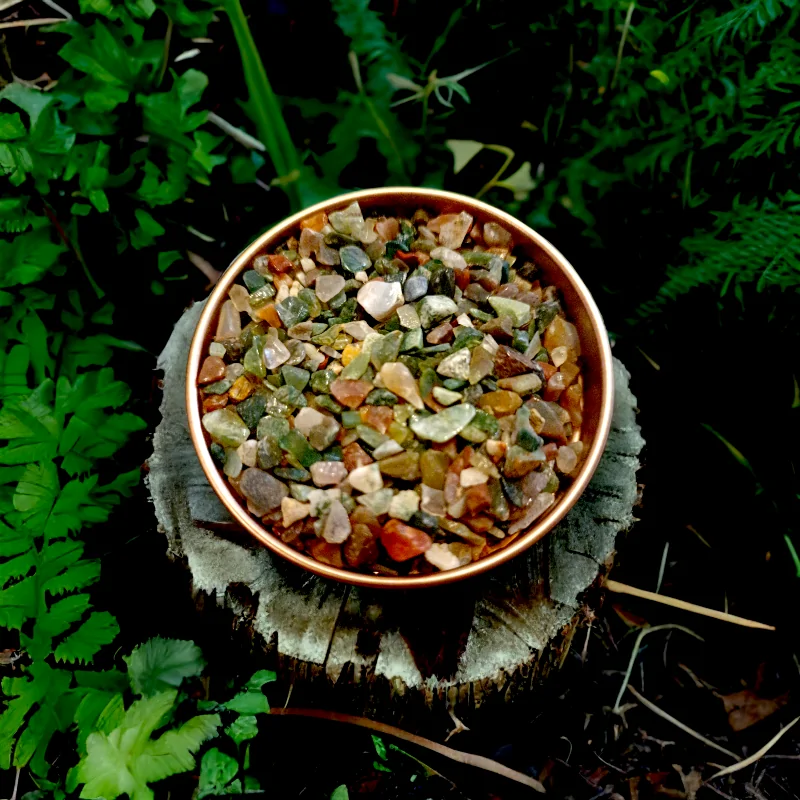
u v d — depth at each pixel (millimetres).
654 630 275
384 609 222
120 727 219
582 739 263
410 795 253
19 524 237
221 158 275
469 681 220
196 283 289
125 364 279
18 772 250
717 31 242
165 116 260
